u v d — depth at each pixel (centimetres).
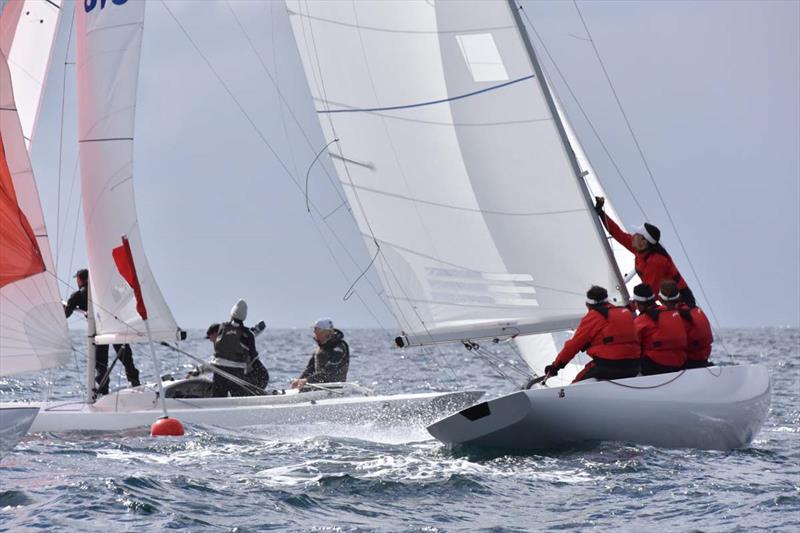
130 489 3216
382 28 4469
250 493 3266
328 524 2919
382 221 4528
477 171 4372
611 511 3086
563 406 3812
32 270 3278
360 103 4525
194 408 4675
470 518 3005
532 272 4331
